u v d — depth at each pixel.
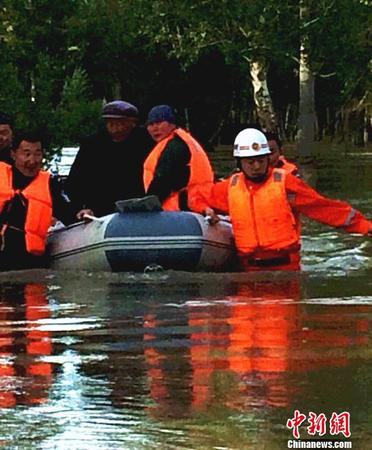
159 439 5.88
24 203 12.19
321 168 33.97
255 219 11.96
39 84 23.42
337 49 43.47
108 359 7.60
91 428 6.04
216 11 42.81
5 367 7.40
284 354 7.65
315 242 14.99
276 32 42.81
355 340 8.09
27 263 12.23
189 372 7.18
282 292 10.59
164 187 12.37
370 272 12.00
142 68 47.69
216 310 9.54
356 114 56.19
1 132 12.59
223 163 37.50
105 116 12.81
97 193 12.93
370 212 19.55
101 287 11.12
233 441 5.83
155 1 42.84
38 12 24.92
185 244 12.03
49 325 8.95
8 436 5.93
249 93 52.34
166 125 12.41
